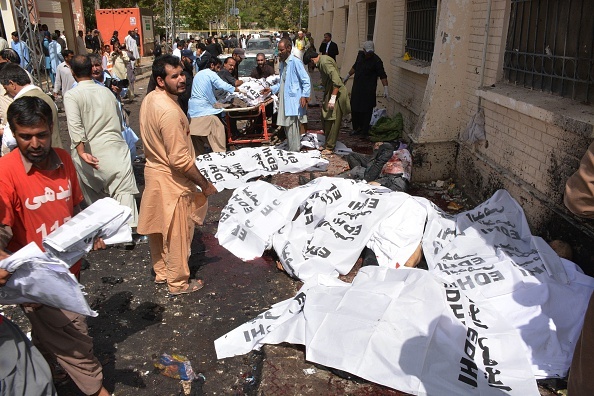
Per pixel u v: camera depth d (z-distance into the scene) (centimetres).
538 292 360
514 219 480
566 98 439
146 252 521
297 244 480
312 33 2828
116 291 445
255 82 955
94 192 520
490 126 576
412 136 694
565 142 417
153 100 392
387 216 480
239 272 473
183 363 345
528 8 504
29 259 219
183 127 396
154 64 387
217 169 717
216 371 342
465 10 629
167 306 421
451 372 305
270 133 1002
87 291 444
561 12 443
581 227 394
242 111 895
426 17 869
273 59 2194
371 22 1311
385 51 1111
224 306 420
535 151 471
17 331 244
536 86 493
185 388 326
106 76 766
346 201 518
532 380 304
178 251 419
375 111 1052
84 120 485
